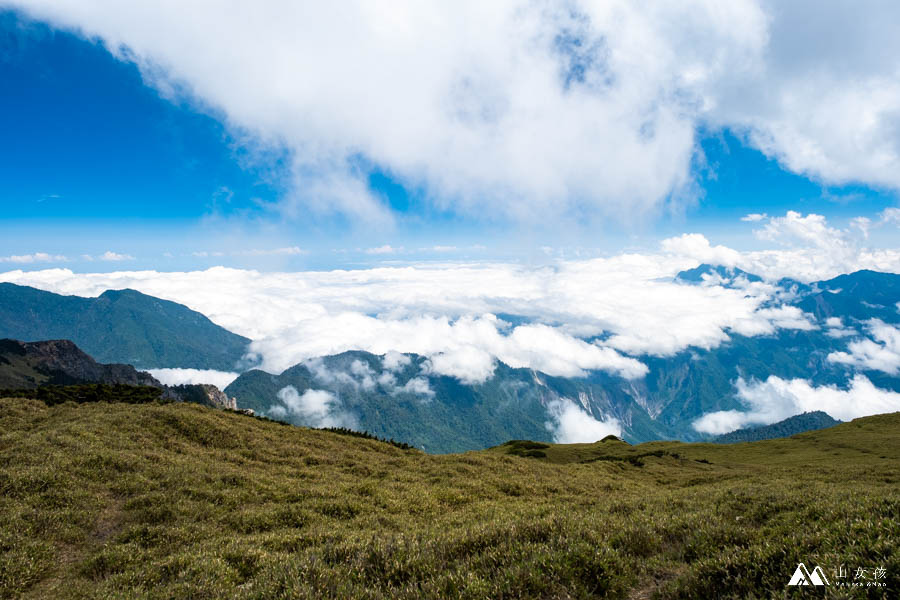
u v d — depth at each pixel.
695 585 8.41
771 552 8.62
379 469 36.47
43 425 35.38
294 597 8.53
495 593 8.23
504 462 44.88
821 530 9.39
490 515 20.81
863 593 6.69
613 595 8.68
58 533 16.52
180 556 13.59
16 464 22.67
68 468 23.02
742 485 30.33
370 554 10.80
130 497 21.62
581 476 43.66
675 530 12.82
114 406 42.47
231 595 9.46
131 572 12.59
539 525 12.73
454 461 43.16
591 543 11.09
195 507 20.70
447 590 8.62
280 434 45.12
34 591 12.60
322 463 37.28
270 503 23.14
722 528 11.73
